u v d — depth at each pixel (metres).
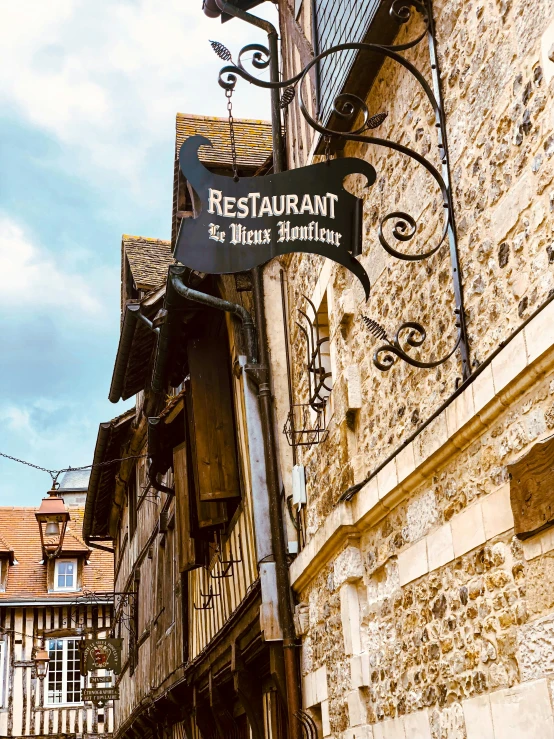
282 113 8.52
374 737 5.38
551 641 3.42
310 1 7.03
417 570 4.77
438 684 4.48
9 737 23.06
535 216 3.69
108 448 16.16
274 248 4.84
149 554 15.16
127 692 18.19
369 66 5.61
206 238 4.82
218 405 9.26
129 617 17.84
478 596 4.08
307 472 7.29
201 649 10.84
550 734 3.38
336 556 6.10
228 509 9.41
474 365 4.21
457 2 4.50
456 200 4.47
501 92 4.01
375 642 5.49
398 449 4.96
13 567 25.52
